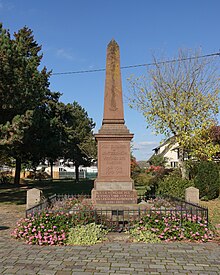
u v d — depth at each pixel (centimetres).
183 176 2064
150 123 2148
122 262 619
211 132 2089
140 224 843
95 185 1131
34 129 2386
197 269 579
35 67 1945
